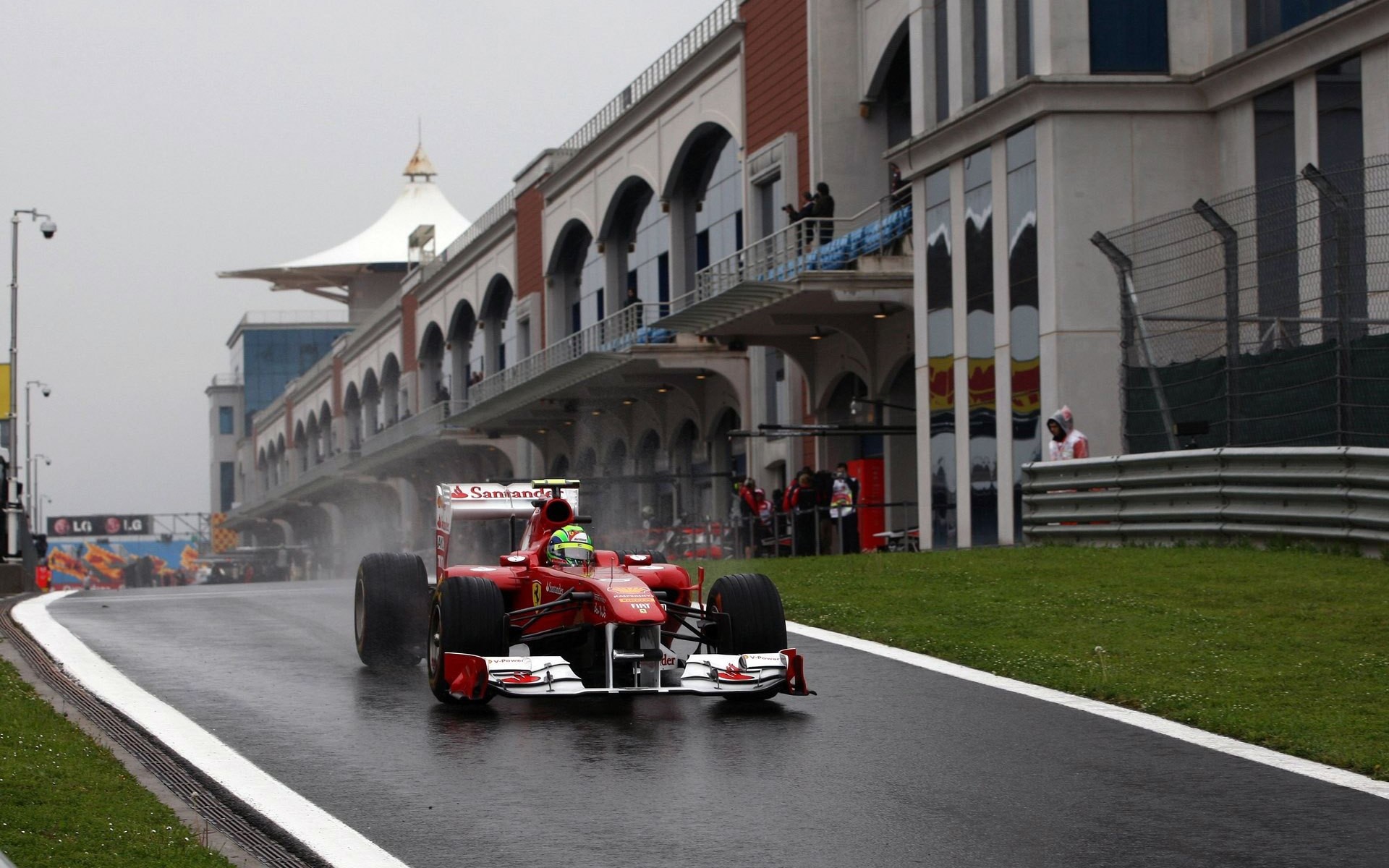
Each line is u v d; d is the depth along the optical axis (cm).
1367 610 1272
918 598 1472
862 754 841
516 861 637
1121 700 988
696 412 4100
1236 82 2217
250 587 2319
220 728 916
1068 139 2270
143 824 684
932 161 2592
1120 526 1911
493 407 4828
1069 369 2255
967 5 2538
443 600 982
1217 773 796
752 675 952
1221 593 1395
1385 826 695
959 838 670
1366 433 1638
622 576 1013
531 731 907
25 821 670
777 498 2989
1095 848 656
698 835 674
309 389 10388
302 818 704
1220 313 2081
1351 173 2006
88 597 1953
